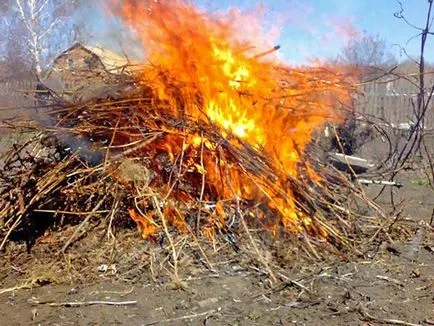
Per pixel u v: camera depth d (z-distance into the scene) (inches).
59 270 179.2
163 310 152.4
